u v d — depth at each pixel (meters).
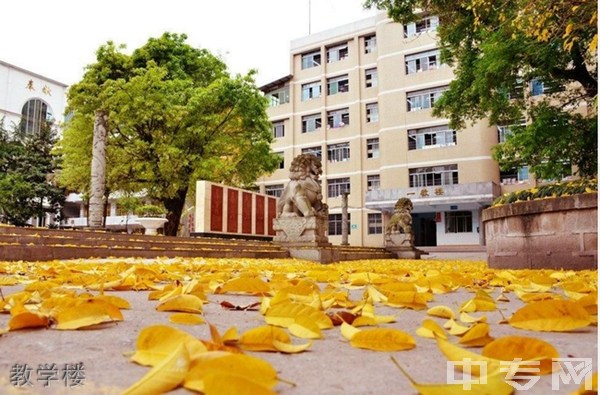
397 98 27.44
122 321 1.63
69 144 14.72
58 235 7.43
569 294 2.22
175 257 7.97
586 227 4.92
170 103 14.31
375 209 27.53
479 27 8.57
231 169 15.75
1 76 33.84
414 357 1.15
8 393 0.84
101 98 13.76
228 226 15.15
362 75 30.09
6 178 19.09
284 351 1.14
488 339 1.19
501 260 6.10
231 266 5.29
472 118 10.49
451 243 26.27
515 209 5.74
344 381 0.93
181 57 17.22
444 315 1.80
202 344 0.91
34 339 1.32
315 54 32.19
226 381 0.63
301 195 10.22
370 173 29.25
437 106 10.43
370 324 1.57
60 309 1.60
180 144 15.03
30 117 35.44
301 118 32.19
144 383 0.73
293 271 4.60
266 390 0.63
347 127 30.22
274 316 1.41
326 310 1.82
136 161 14.76
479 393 0.75
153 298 2.31
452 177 25.66
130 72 15.34
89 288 2.77
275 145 33.00
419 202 25.12
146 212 15.74
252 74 16.47
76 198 33.53
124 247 7.58
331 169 30.56
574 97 9.48
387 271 4.88
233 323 1.63
